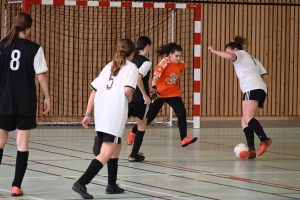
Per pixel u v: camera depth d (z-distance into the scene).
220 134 11.95
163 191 5.82
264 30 15.89
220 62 15.65
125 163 7.70
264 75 8.61
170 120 14.04
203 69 15.55
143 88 7.10
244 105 8.28
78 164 7.49
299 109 16.27
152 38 15.22
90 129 12.66
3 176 6.47
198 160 8.13
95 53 14.89
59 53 14.63
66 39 14.66
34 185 6.00
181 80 15.43
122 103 5.29
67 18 14.63
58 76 14.65
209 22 15.53
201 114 15.63
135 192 5.74
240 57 8.29
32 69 5.36
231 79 15.74
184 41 15.43
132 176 6.69
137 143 7.77
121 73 5.36
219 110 15.73
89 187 5.95
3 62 5.32
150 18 15.18
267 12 15.88
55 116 14.65
